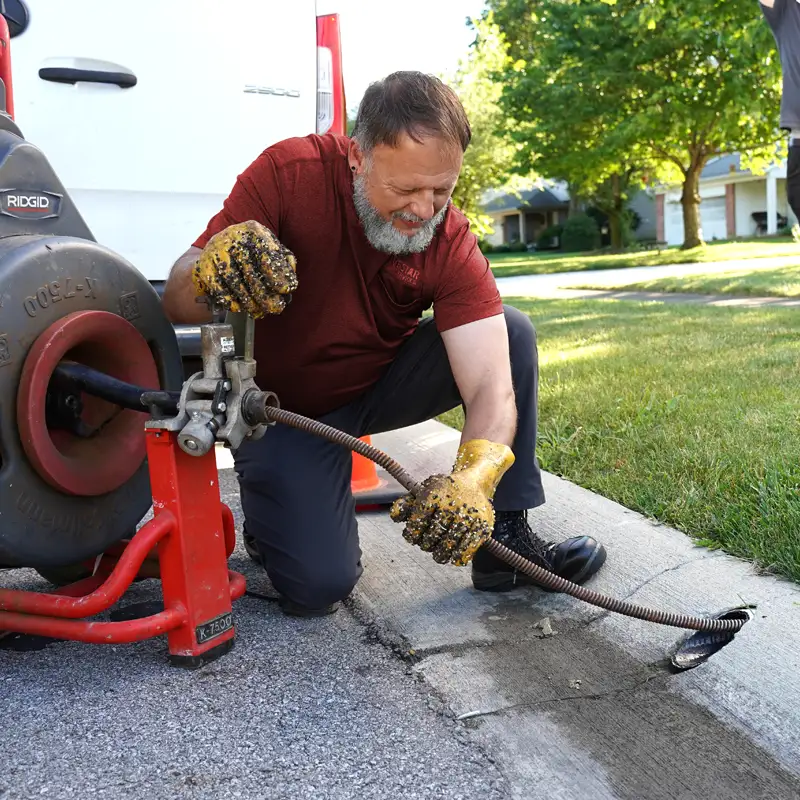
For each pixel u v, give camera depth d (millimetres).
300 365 2156
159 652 2008
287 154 1930
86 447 1905
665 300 10242
